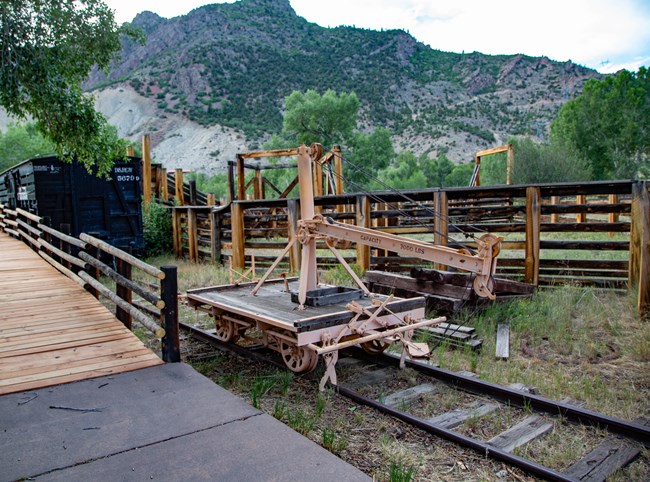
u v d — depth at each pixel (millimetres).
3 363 4898
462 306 7922
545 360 6387
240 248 14359
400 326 5832
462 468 3766
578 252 14945
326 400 5008
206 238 16484
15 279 9180
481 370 5977
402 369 5941
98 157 11211
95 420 3691
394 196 11211
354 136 45625
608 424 4383
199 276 12648
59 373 4648
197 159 144375
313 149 6078
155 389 4293
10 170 15711
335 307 5801
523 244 10148
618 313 8258
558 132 44375
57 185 13172
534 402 4867
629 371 5926
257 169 19031
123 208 14211
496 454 3863
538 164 27359
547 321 7609
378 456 3918
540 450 4086
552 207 9812
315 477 2967
